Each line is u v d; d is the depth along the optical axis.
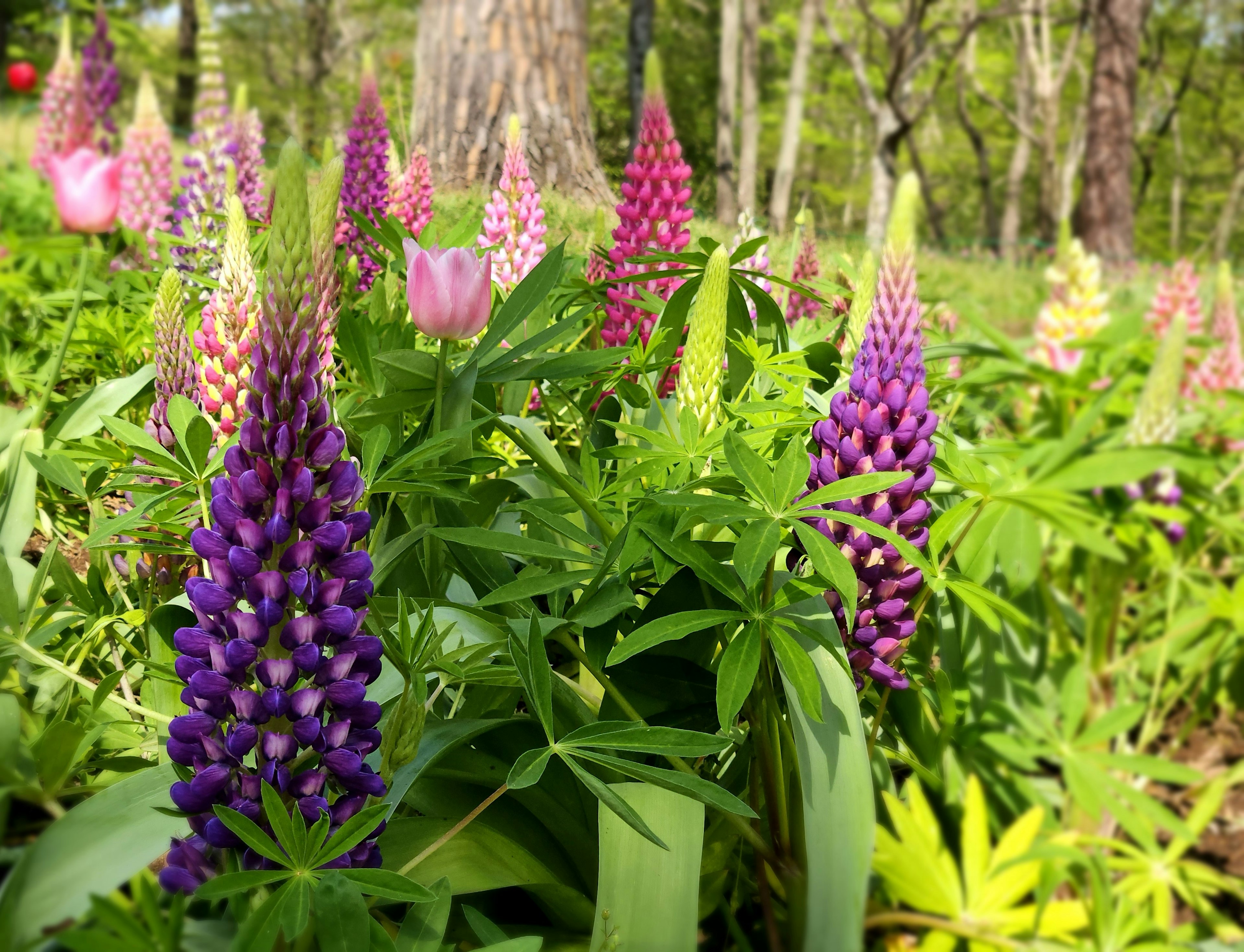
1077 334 2.01
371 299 2.15
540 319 2.01
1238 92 18.36
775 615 1.20
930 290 3.21
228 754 0.91
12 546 1.47
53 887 0.93
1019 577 1.45
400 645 1.07
